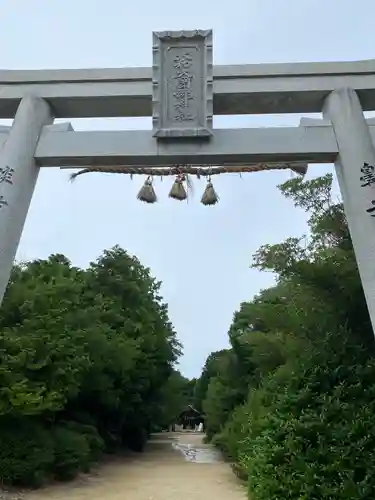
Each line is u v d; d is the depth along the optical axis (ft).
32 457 48.98
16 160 22.53
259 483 29.76
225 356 96.32
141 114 25.63
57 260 82.94
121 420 87.40
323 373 30.68
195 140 22.95
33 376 49.60
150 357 89.81
